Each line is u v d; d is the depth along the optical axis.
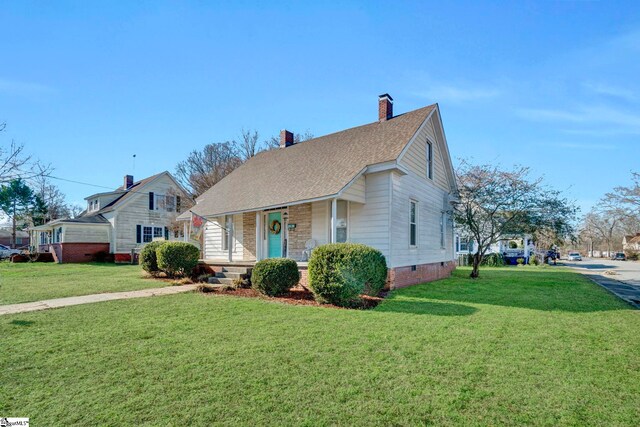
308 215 13.16
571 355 4.92
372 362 4.57
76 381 3.97
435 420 3.23
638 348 5.23
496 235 16.92
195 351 4.94
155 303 8.39
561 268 25.44
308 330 6.02
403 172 11.46
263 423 3.14
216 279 11.94
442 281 13.92
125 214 27.33
